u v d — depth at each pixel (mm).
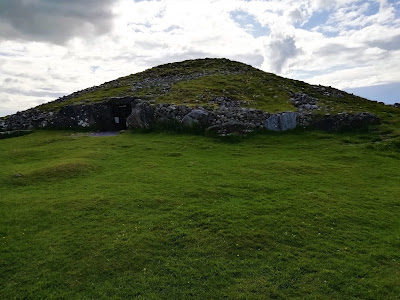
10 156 31125
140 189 21906
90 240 15812
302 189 22156
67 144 35438
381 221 17844
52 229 16906
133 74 70625
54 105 51094
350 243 15648
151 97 44969
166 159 29281
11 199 20594
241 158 29562
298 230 16703
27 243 15672
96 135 40781
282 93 48219
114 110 45156
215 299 12219
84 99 50000
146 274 13539
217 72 59906
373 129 36125
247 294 12438
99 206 19297
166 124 38938
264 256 14688
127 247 15180
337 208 19219
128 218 17906
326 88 54375
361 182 23719
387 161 28688
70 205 19422
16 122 45250
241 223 17344
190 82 52344
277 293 12453
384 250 15125
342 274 13500
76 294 12500
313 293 12492
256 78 56000
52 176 24703
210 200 20219
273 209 18984
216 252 14938
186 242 15641
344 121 37281
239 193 21328
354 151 31375
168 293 12516
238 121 37125
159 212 18641
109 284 12992
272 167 26719
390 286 12820
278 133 37125
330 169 26500
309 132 37188
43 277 13406
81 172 25578
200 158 29469
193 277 13359
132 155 30578
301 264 14070
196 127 37625
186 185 22609
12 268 13945
